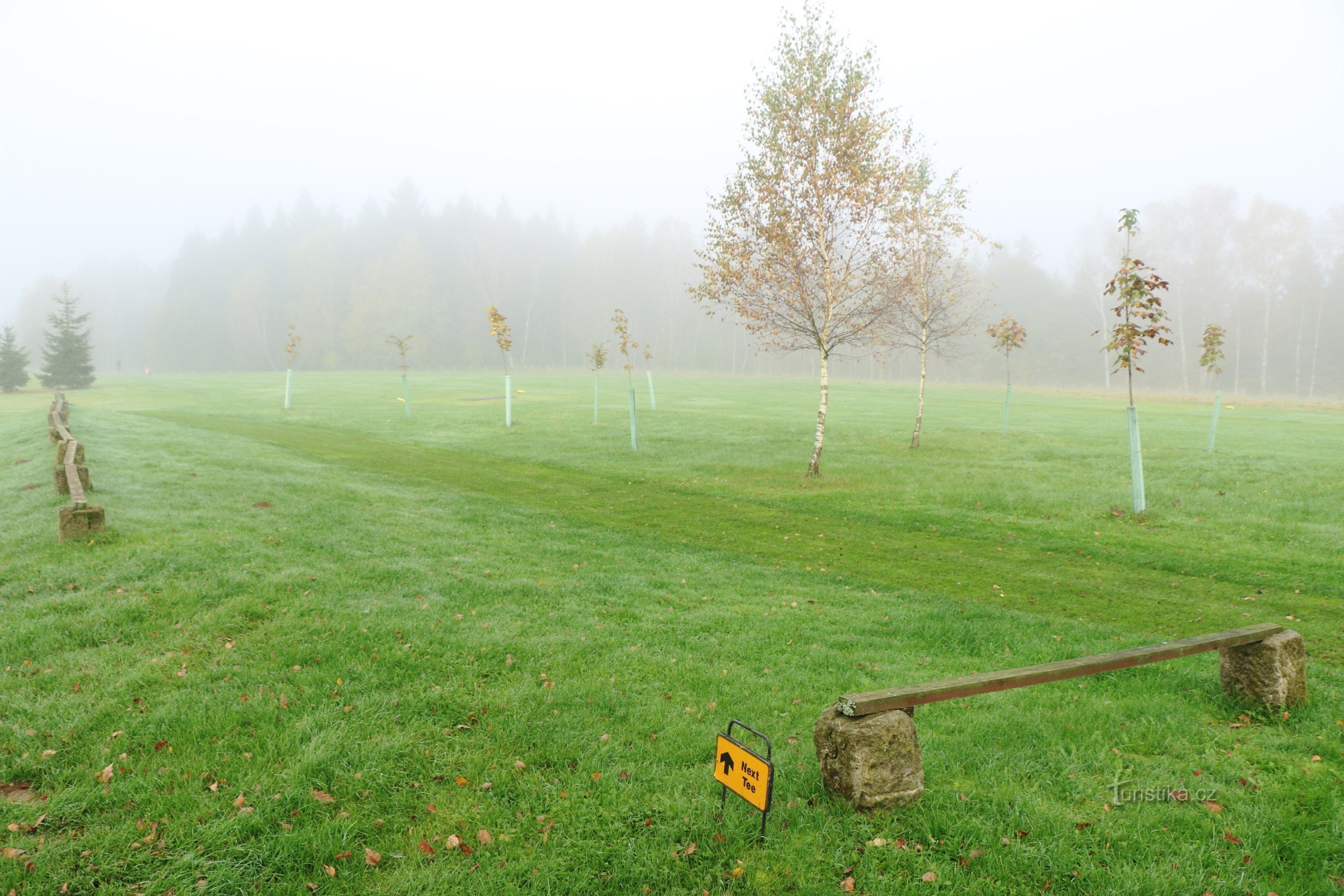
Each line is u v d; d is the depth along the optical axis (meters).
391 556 10.96
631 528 14.87
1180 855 4.27
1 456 19.47
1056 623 9.20
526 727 5.91
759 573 11.64
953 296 26.48
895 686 7.06
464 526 13.73
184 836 4.43
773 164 19.55
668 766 5.38
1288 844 4.34
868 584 11.23
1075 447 25.08
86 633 7.13
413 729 5.78
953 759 5.41
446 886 4.12
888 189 19.95
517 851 4.40
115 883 4.06
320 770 5.14
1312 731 5.80
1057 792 4.96
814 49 19.00
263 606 8.11
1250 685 6.28
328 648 7.12
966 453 24.56
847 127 19.03
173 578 8.72
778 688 6.97
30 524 10.88
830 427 32.41
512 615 8.75
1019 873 4.12
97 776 5.00
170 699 6.02
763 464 22.77
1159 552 12.88
